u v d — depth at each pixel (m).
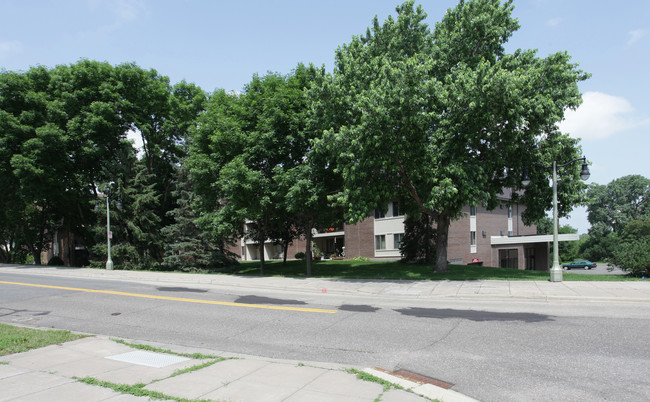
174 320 10.08
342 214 23.88
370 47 20.14
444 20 20.00
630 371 5.83
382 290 14.98
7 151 28.05
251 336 8.40
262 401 4.64
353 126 17.09
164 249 30.02
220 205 24.78
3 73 29.02
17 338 7.62
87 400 4.62
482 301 12.52
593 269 52.66
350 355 6.92
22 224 36.06
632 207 78.62
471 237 38.62
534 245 42.72
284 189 20.34
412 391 5.01
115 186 28.94
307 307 11.64
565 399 4.90
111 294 14.45
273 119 20.52
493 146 18.20
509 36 19.62
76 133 27.59
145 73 30.86
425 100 16.20
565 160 19.28
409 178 18.61
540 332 8.16
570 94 18.08
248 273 26.69
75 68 28.95
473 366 6.20
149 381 5.33
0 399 4.64
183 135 31.50
